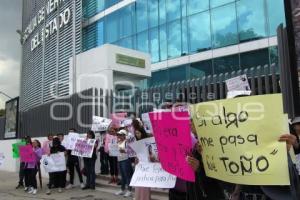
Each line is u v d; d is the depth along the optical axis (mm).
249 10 21344
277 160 3330
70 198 12562
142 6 27719
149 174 6074
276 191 3555
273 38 20156
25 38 38469
